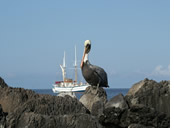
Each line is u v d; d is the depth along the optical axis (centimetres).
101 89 1862
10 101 1577
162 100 1433
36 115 1289
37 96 1595
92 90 1850
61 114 1388
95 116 1448
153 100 1453
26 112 1343
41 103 1402
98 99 1788
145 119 1294
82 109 1456
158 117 1302
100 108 1523
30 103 1391
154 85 1497
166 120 1312
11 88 1675
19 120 1312
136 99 1466
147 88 1495
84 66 2075
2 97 1614
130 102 1462
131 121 1310
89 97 1812
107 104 1450
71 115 1305
